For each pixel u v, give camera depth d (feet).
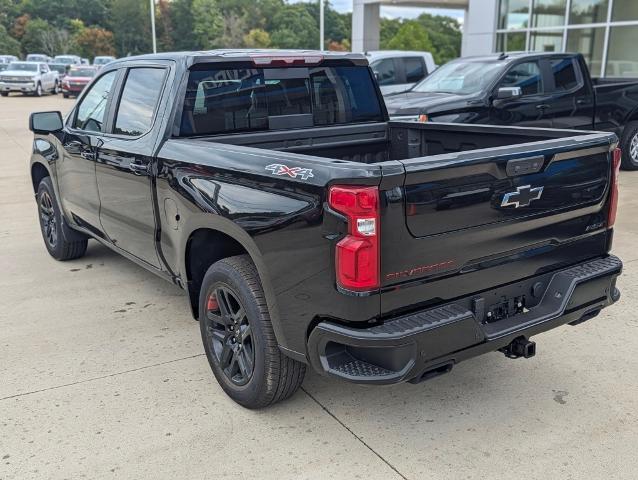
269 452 10.28
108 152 14.64
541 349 13.71
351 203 8.53
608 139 11.26
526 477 9.56
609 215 11.75
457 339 9.35
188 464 10.01
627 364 13.00
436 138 14.82
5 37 268.62
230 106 13.35
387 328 8.93
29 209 27.84
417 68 45.85
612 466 9.79
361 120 15.44
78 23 285.84
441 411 11.39
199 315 12.32
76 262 20.20
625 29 52.90
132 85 14.43
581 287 10.87
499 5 63.16
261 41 192.44
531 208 10.23
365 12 91.91
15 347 14.12
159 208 13.05
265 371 10.71
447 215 9.20
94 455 10.25
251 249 10.25
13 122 66.08
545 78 30.55
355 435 10.71
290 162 9.62
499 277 10.23
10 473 9.82
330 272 8.98
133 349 14.01
